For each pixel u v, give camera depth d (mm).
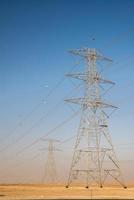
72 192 78625
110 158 86438
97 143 85562
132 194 72188
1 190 89875
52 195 70938
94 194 72562
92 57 88375
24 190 89062
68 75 83188
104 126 85938
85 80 86500
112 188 88875
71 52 86500
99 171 87188
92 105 85938
